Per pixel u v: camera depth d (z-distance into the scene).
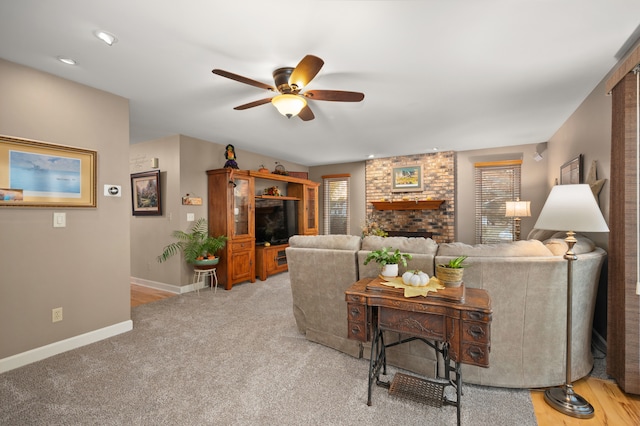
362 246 2.45
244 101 3.13
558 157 4.39
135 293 4.40
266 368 2.26
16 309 2.32
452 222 6.00
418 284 1.84
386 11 1.72
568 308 1.82
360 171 7.10
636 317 1.89
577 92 2.97
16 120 2.33
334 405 1.83
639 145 1.89
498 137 4.85
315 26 1.87
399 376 2.02
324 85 2.76
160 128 4.16
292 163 7.21
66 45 2.08
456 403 1.71
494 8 1.70
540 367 1.94
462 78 2.63
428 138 4.88
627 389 1.90
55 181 2.54
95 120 2.80
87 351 2.56
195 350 2.56
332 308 2.54
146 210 4.80
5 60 2.27
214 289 4.56
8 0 1.61
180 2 1.64
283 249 5.70
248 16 1.77
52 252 2.52
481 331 1.55
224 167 4.84
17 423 1.68
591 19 1.81
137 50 2.15
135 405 1.83
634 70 1.85
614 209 2.05
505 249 1.97
